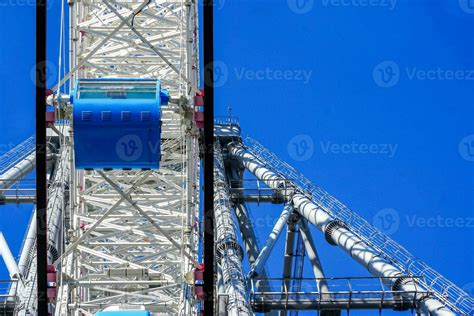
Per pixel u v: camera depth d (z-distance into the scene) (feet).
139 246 129.70
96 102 104.27
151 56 135.95
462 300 139.64
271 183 186.60
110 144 104.22
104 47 133.08
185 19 125.49
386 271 146.20
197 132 118.21
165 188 144.25
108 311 111.86
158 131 104.53
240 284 139.44
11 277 149.07
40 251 107.04
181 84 124.57
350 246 155.33
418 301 142.00
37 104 104.22
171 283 124.36
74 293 124.16
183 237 123.95
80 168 105.70
